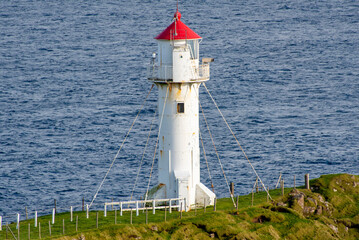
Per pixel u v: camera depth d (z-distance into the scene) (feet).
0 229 628.28
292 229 654.94
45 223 646.33
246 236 623.36
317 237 655.35
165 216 638.53
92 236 593.83
